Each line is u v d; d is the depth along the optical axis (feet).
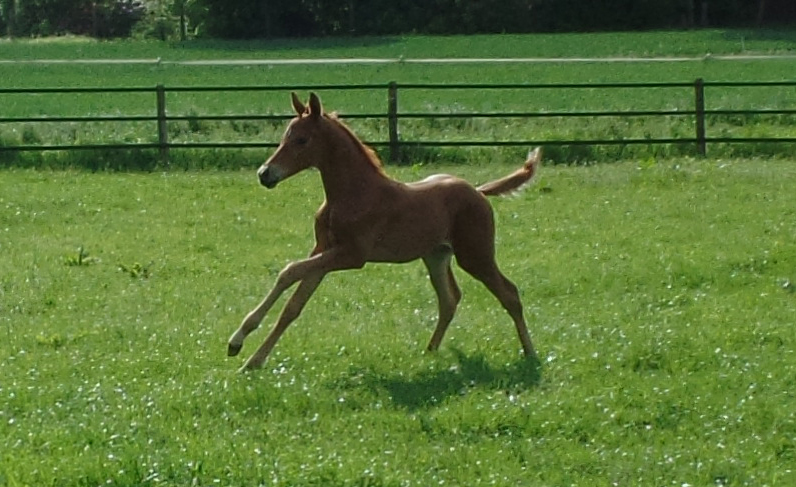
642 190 58.13
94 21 255.91
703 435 25.05
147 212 52.95
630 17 246.88
